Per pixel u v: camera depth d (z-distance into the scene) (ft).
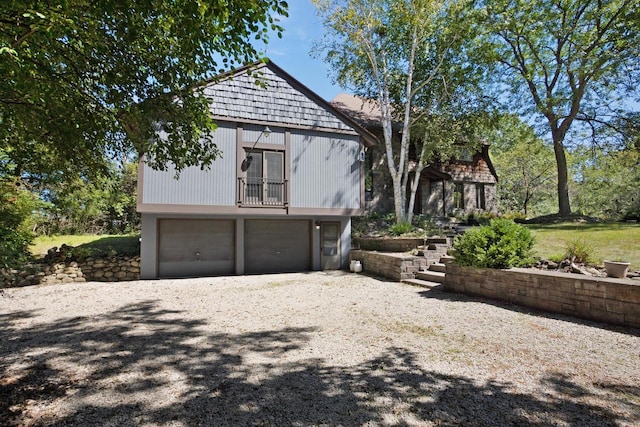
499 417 9.24
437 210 67.97
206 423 9.15
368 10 49.08
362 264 41.50
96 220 63.10
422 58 54.34
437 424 8.97
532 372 12.05
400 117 58.80
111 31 13.37
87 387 11.32
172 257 38.58
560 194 58.85
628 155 60.54
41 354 14.38
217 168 37.58
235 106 38.88
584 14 52.44
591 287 17.80
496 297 22.93
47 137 16.76
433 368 12.53
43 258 36.60
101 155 19.80
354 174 44.88
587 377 11.58
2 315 21.25
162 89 15.78
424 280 31.07
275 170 40.65
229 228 41.16
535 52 58.18
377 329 17.44
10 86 12.41
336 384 11.35
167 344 15.57
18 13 10.45
